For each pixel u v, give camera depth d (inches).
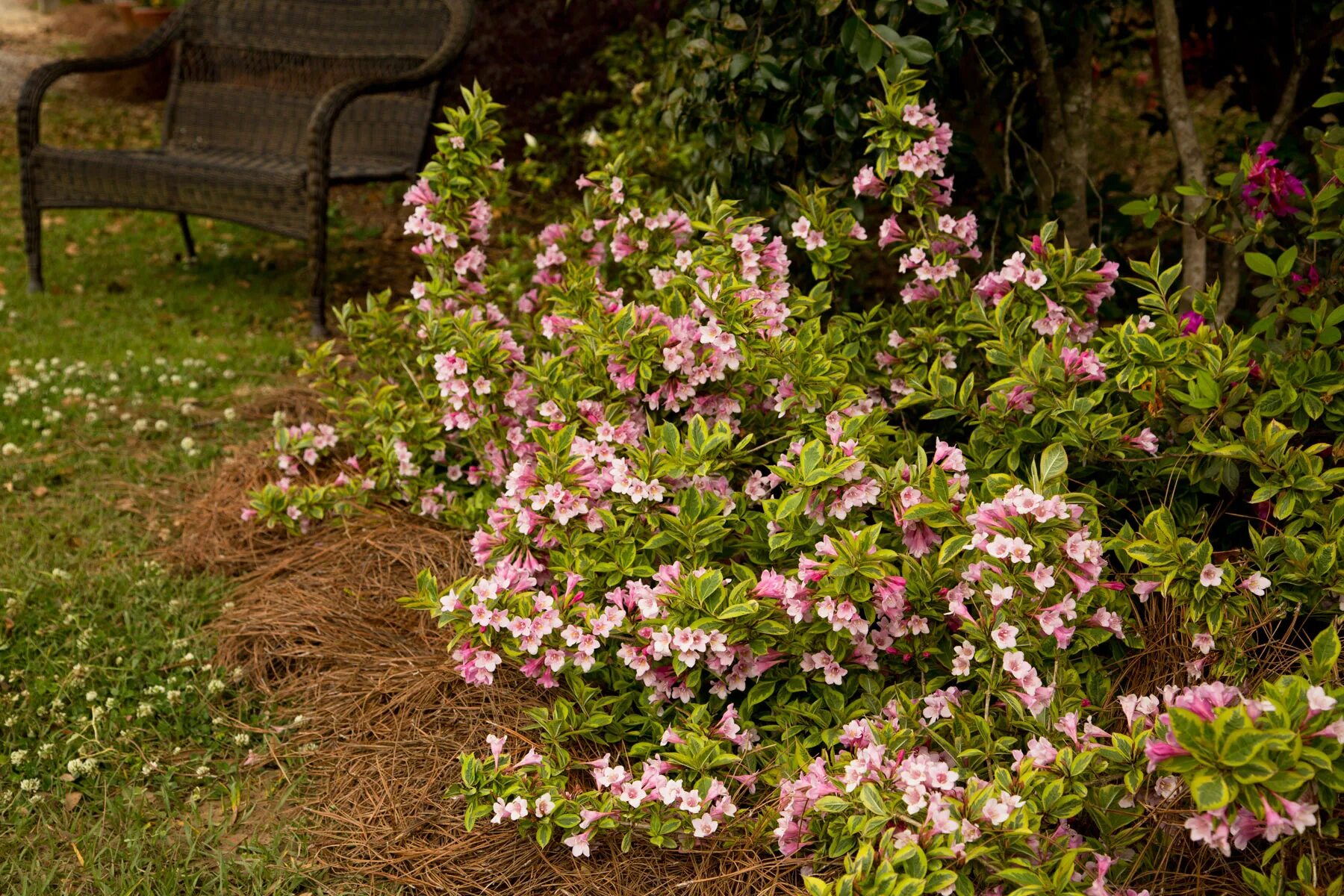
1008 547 67.7
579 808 74.7
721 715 85.5
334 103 176.4
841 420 84.9
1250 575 75.3
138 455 139.9
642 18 238.5
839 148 117.9
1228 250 129.6
